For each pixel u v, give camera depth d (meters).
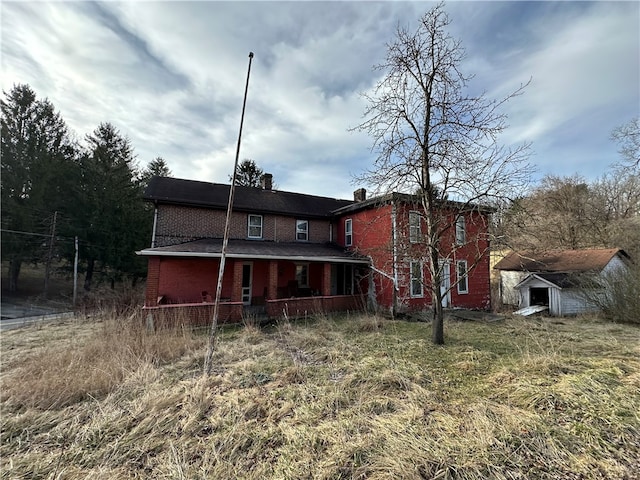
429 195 7.54
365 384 4.89
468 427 3.47
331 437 3.43
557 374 5.08
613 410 3.69
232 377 5.52
